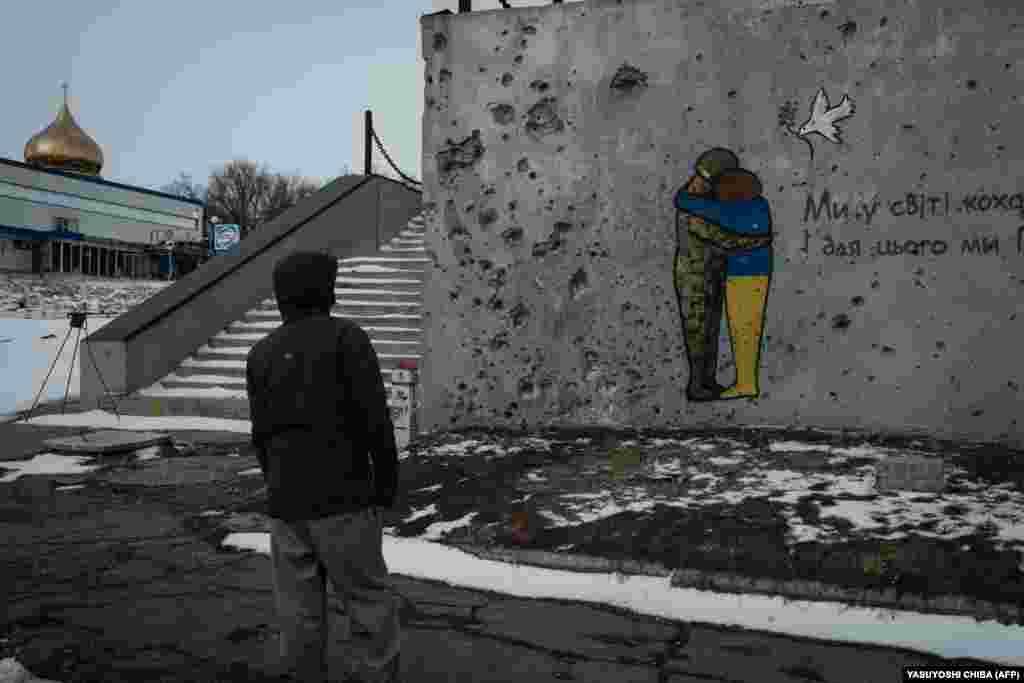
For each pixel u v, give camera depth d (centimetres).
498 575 402
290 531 259
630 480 509
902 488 460
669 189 645
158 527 507
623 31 655
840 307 606
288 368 258
